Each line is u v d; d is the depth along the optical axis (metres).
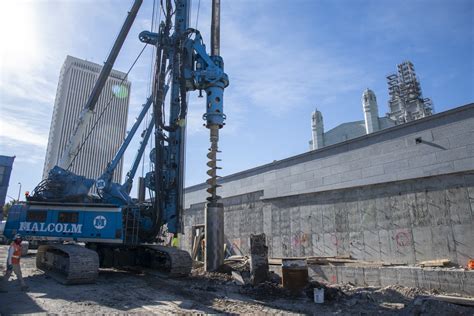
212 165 13.32
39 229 12.10
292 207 17.22
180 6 14.22
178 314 7.23
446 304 6.93
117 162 13.95
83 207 12.49
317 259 13.88
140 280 11.80
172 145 13.29
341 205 15.09
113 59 15.48
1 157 28.03
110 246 13.76
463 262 11.18
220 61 14.09
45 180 12.97
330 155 15.96
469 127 11.67
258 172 19.69
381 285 11.30
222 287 10.51
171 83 13.57
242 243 19.80
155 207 12.63
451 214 11.69
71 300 8.48
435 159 12.36
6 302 8.18
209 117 13.20
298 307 8.05
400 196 13.14
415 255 12.37
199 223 23.92
